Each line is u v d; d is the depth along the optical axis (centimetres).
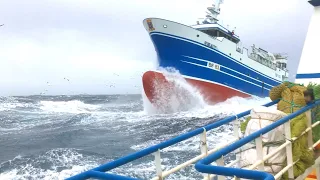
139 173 1238
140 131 2488
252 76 3941
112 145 2006
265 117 407
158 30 3091
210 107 3431
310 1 755
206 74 3297
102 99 9038
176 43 3116
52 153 1789
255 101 3978
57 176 1351
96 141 2178
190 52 3180
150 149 303
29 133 2669
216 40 3344
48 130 2830
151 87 3291
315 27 768
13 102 6825
